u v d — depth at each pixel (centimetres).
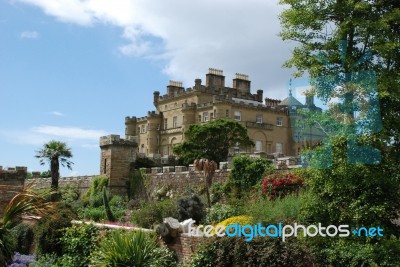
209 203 2956
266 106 8550
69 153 4644
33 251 2155
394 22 1414
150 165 5547
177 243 1689
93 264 1669
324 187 1412
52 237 2081
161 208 2258
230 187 3209
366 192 1359
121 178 5216
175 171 4338
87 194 5378
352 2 1382
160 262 1611
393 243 1302
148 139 9825
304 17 1445
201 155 6122
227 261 1437
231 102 8200
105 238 1816
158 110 9962
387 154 1377
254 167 3066
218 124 6250
